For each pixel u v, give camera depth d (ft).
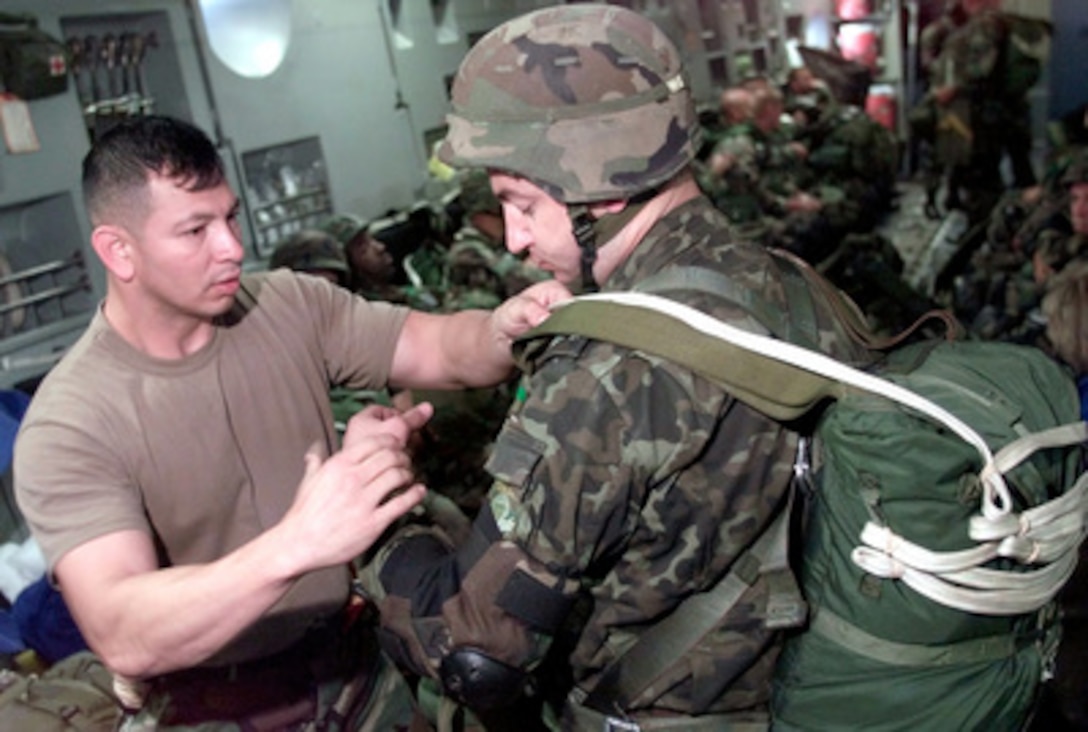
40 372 9.67
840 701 4.01
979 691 3.92
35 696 6.06
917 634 3.83
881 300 13.43
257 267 12.36
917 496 3.63
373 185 14.39
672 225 4.07
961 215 21.86
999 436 3.75
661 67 3.93
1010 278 14.17
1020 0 23.15
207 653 3.83
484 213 12.55
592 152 3.83
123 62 10.90
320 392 5.11
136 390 4.45
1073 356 7.77
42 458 4.21
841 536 3.84
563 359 3.82
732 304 3.86
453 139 4.02
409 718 5.72
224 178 4.34
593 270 4.21
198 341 4.64
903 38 23.98
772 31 23.66
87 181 4.20
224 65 11.84
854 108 20.45
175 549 4.73
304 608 5.00
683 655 4.11
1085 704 6.28
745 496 3.84
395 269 13.83
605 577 4.11
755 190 16.57
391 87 14.65
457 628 3.85
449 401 10.49
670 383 3.65
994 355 4.16
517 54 3.89
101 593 4.00
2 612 7.86
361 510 3.66
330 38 13.44
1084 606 6.35
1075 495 3.90
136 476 4.45
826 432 3.78
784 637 4.15
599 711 4.40
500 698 3.92
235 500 4.78
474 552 3.87
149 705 4.96
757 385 3.63
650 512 3.80
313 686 5.23
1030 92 23.26
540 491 3.68
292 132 12.87
